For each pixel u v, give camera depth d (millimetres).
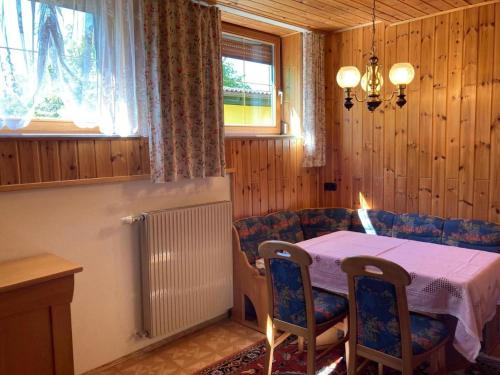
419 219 3744
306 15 3658
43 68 2330
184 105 2998
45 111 2461
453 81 3617
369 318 2127
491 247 3305
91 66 2547
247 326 3422
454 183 3682
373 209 4191
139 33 2785
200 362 2871
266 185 3953
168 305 3035
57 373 2111
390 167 4074
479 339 2123
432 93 3746
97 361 2789
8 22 2211
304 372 2688
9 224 2350
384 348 2102
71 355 2158
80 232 2650
